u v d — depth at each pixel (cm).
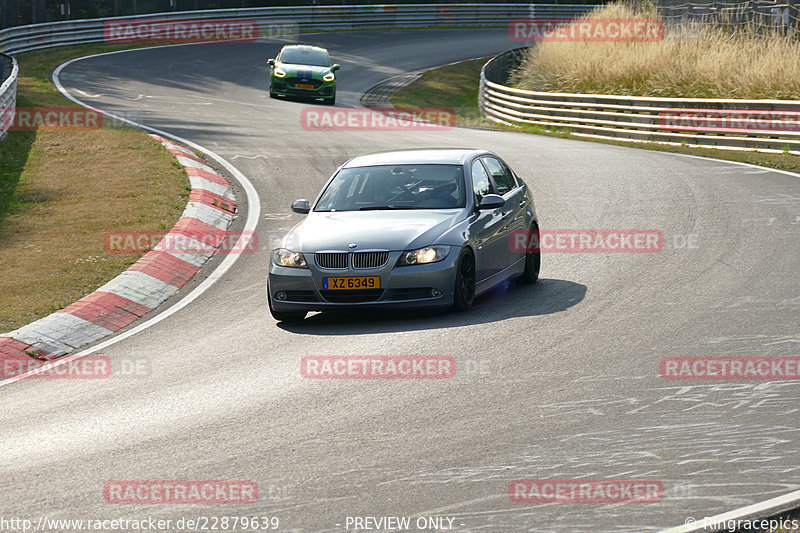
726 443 2111
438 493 1905
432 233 3409
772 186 5991
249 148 7938
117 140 7625
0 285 4084
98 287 4025
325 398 2575
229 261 4669
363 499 1891
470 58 17350
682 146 8481
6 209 5612
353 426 2334
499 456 2089
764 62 9488
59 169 6675
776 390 2453
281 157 7550
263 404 2559
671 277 3856
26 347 3297
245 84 13225
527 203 4059
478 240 3538
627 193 5953
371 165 3869
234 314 3709
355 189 3756
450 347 3017
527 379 2642
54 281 4125
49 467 2169
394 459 2098
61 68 12912
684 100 8769
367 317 3562
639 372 2653
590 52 11488
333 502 1883
